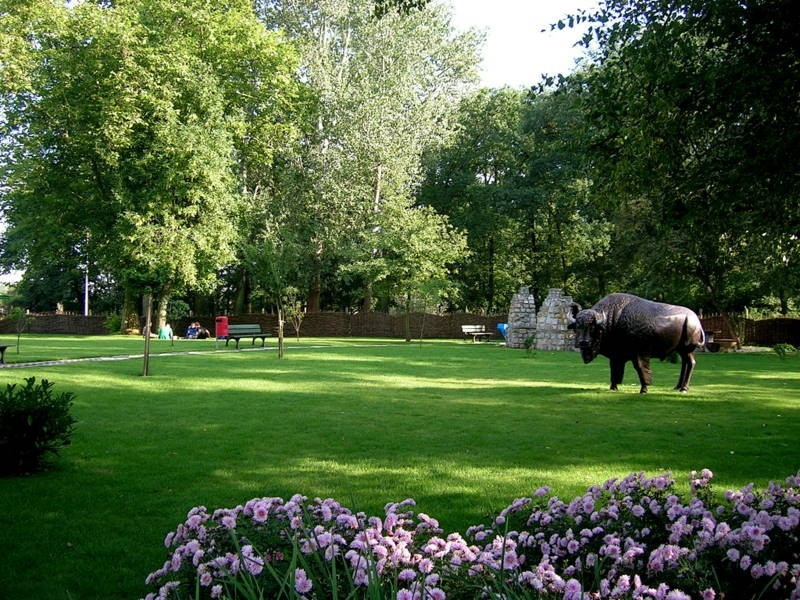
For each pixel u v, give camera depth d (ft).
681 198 35.40
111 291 216.33
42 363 72.08
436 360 84.69
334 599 9.34
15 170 127.65
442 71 159.74
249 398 46.32
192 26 122.21
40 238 137.49
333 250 150.10
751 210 35.65
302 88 138.92
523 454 28.91
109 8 118.21
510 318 120.98
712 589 10.29
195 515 12.98
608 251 156.56
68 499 21.90
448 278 171.01
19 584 15.20
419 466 26.58
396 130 146.00
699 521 12.51
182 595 11.37
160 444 30.66
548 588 10.85
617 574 11.73
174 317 140.77
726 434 33.76
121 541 17.93
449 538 12.85
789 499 12.90
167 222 110.11
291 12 147.13
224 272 185.37
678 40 32.83
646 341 50.11
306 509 13.23
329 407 42.52
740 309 125.49
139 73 111.65
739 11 29.96
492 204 169.27
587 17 37.40
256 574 10.61
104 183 131.54
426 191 182.91
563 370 71.46
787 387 55.47
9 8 91.76
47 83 118.73
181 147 107.14
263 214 143.54
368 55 146.92
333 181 144.05
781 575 10.44
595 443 31.42
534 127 156.76
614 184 37.78
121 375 60.18
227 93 132.98
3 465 25.05
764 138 31.35
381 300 183.62
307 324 171.32
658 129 32.99
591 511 13.58
